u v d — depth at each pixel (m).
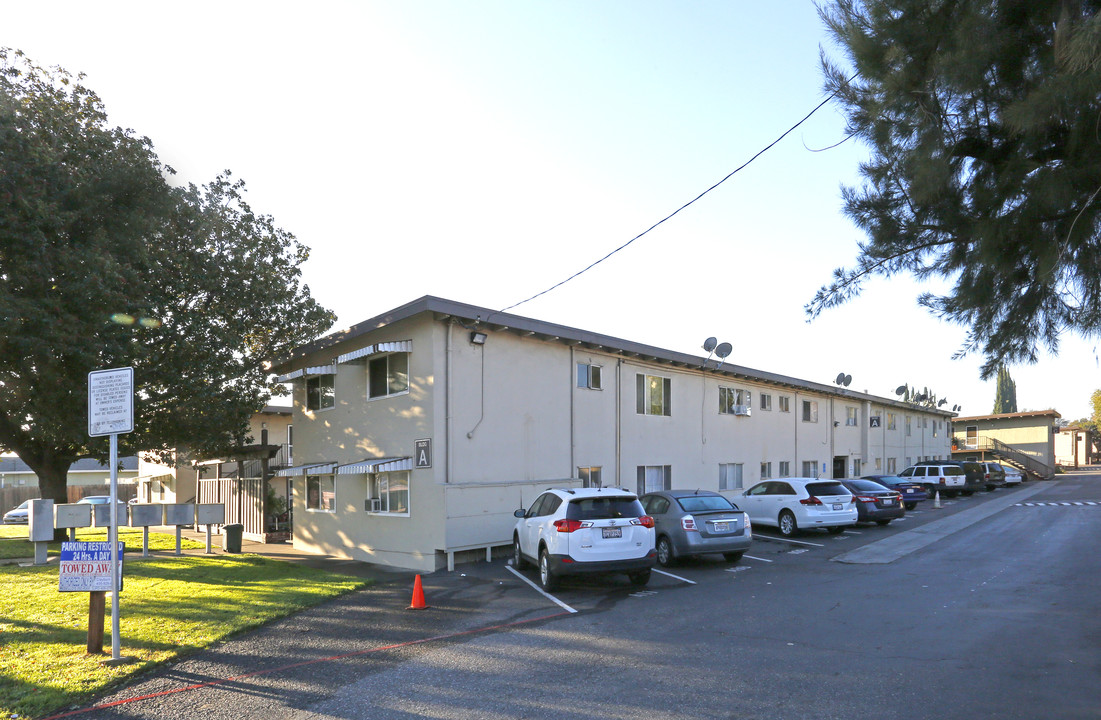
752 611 9.74
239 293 17.41
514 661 7.45
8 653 7.88
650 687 6.45
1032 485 44.53
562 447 18.02
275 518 21.39
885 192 7.33
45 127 13.60
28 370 13.86
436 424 14.95
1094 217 5.87
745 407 25.97
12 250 12.57
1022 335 6.69
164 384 16.08
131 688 6.84
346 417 17.89
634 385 20.94
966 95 6.30
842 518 19.50
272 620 9.65
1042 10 5.78
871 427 38.25
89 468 53.00
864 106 7.12
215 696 6.56
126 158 14.75
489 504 15.30
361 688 6.68
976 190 6.65
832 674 6.70
